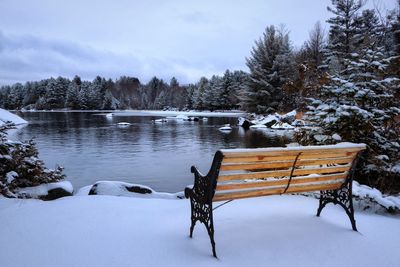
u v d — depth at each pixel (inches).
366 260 97.7
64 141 665.6
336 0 1206.3
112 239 109.8
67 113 2490.2
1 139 205.3
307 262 96.0
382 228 123.1
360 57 218.5
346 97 208.7
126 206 147.8
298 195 168.9
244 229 120.9
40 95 3570.4
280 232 118.2
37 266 91.4
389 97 202.7
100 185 198.5
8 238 110.1
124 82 4419.3
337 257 99.3
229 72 2581.2
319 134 209.0
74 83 3361.2
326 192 132.8
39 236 111.8
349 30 1173.7
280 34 1475.1
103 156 481.7
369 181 200.1
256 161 105.0
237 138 718.5
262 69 1430.9
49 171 218.8
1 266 91.1
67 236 112.0
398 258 99.0
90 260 95.0
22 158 205.2
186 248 104.0
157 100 3612.2
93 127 1047.0
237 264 94.2
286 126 974.4
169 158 463.8
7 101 3737.7
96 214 135.1
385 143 203.6
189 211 142.0
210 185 99.7
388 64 208.2
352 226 121.2
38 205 147.2
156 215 135.9
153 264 93.3
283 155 106.0
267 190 113.6
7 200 154.9
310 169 116.6
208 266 92.7
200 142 652.1
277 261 96.4
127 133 842.8
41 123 1245.1
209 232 100.7
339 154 117.6
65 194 193.2
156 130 936.3
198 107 2901.1
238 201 156.8
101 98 3516.2
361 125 194.7
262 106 1413.6
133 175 357.1
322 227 123.4
